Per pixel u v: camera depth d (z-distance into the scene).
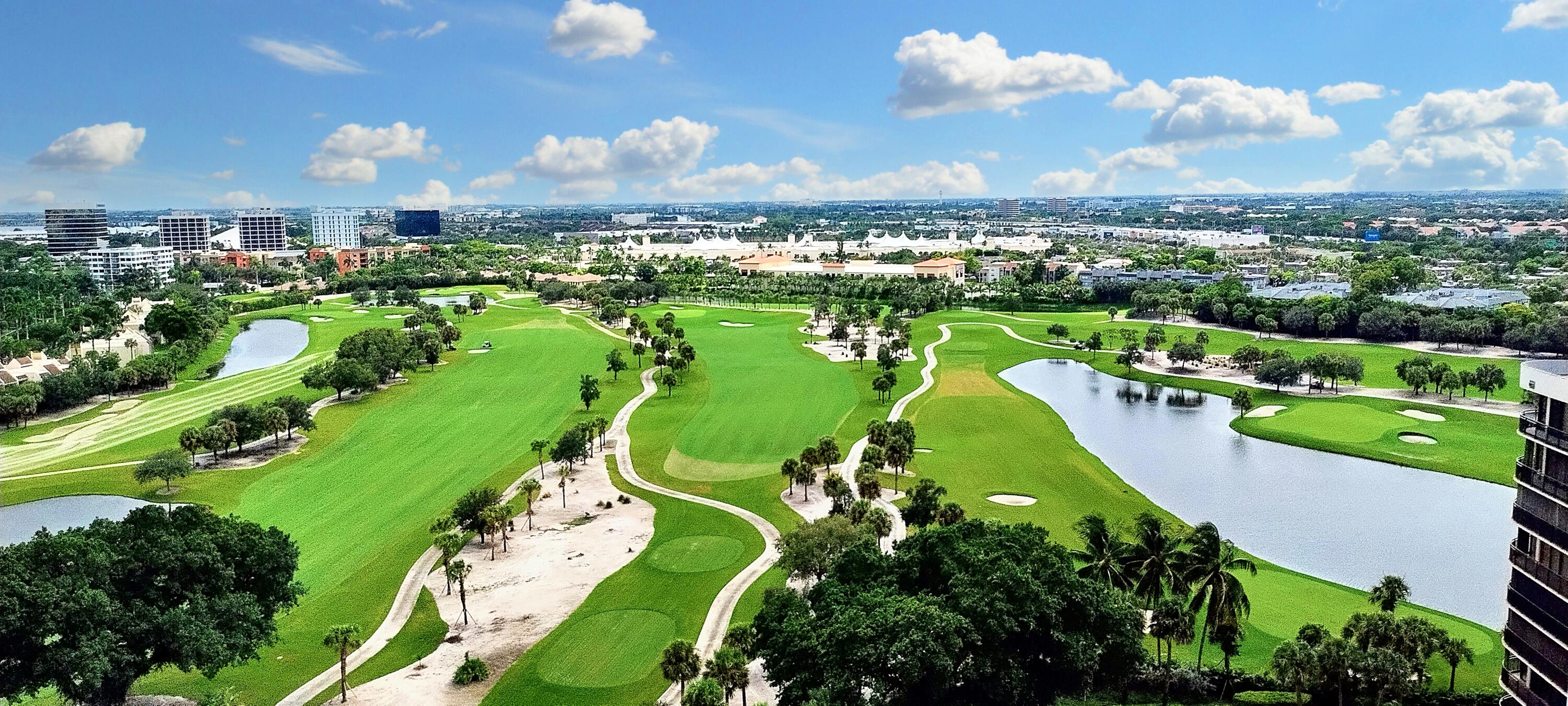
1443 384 198.88
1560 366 69.88
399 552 121.50
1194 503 137.62
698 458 162.38
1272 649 90.69
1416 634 79.12
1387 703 77.69
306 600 108.06
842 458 160.25
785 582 109.12
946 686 72.69
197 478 154.38
